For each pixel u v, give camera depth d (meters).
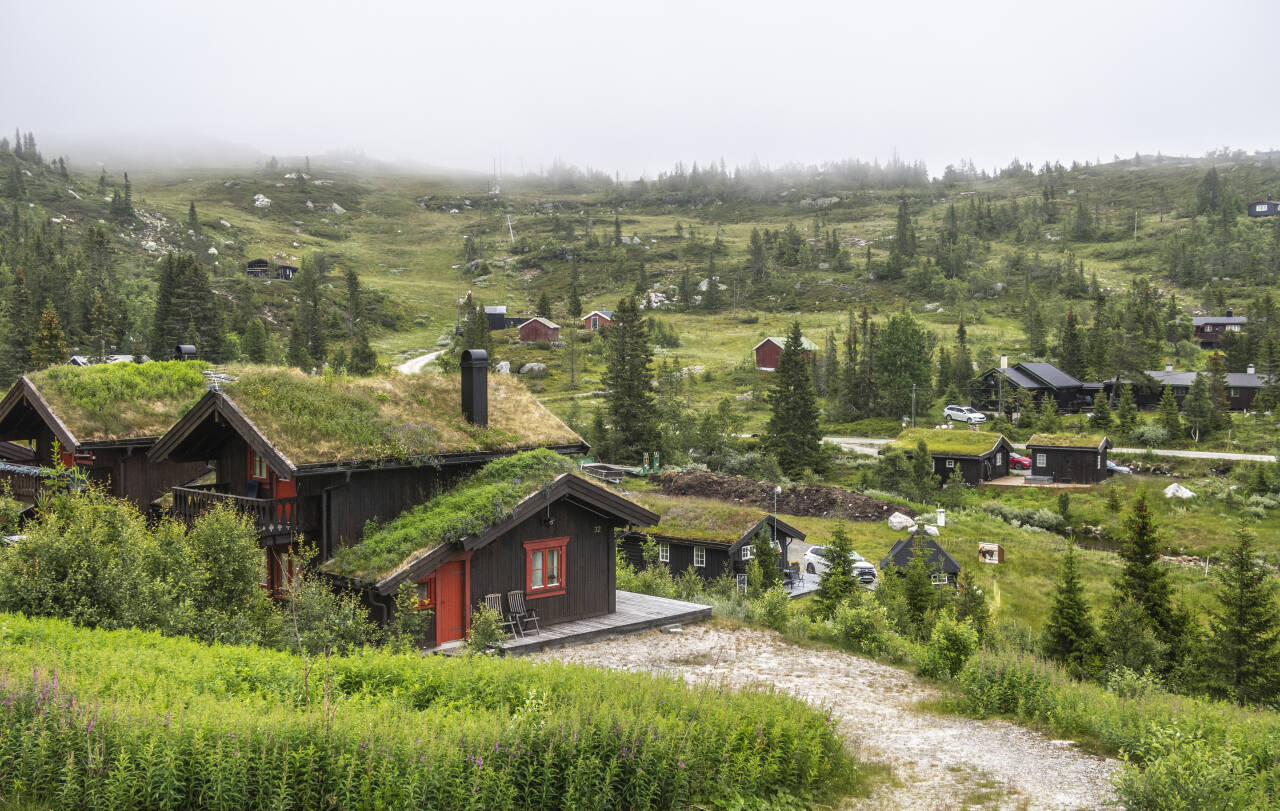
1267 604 30.31
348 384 24.23
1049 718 15.91
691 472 70.06
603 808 10.06
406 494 22.94
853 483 75.25
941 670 19.33
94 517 16.12
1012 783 12.70
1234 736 13.85
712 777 10.95
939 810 11.60
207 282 110.62
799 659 20.72
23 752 8.65
